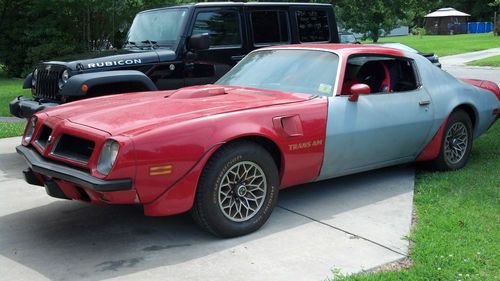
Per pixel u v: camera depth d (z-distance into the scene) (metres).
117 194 3.78
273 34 8.07
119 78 6.49
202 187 4.10
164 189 3.94
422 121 5.66
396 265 3.86
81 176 3.84
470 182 5.71
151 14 7.88
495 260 3.85
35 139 4.58
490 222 4.55
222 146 4.18
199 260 3.94
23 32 20.91
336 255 4.00
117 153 3.74
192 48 7.16
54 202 5.30
